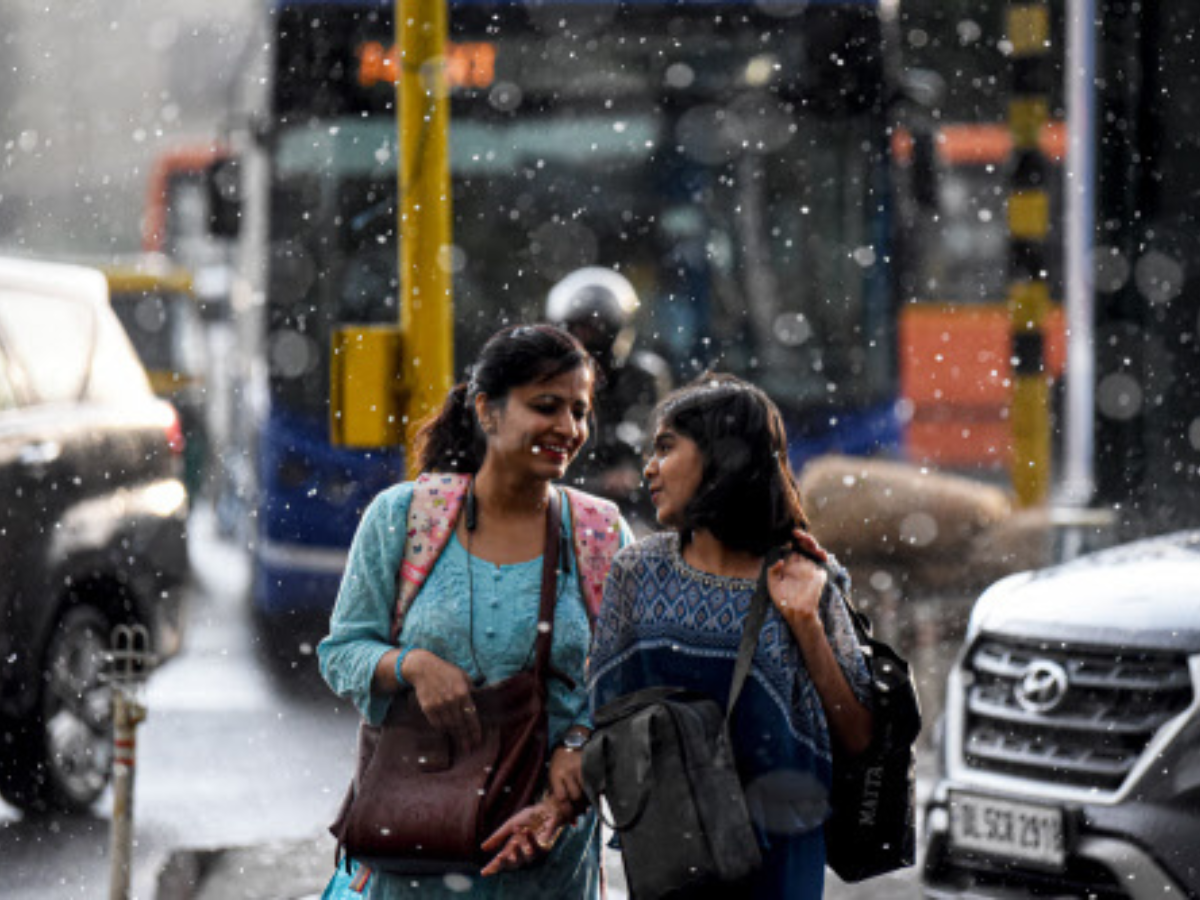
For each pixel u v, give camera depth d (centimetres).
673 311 3625
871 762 1142
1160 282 3312
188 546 2569
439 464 1280
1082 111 3366
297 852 2117
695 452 1151
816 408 3644
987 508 2781
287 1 3600
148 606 2478
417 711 1215
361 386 2133
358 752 1245
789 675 1131
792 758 1127
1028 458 3628
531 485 1238
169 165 7256
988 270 6094
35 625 2302
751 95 3634
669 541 1173
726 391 1155
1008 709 1717
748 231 3634
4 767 2300
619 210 3619
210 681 3269
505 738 1209
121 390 2538
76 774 2362
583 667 1230
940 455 6150
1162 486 3294
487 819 1193
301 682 3266
